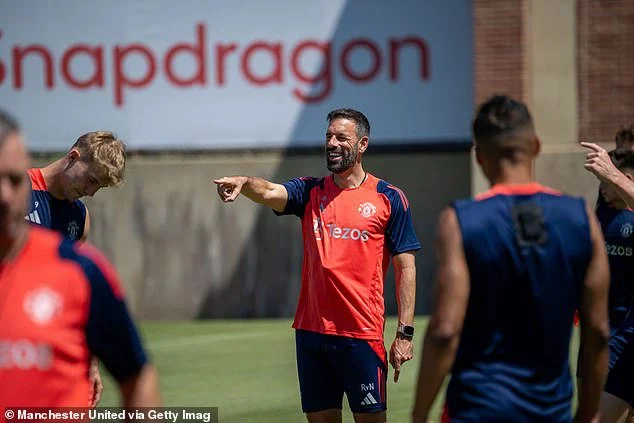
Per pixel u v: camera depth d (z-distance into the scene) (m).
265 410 28.03
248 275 50.00
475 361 12.22
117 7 50.16
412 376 32.69
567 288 12.19
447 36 49.12
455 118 49.19
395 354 19.98
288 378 33.03
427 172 49.44
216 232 50.03
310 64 49.75
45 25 50.34
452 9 49.06
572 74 47.06
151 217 50.16
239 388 31.31
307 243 20.34
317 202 20.39
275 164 49.94
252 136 50.03
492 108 12.56
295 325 20.47
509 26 46.81
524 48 46.72
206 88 50.12
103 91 50.38
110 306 10.28
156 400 10.85
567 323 12.29
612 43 46.84
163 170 50.22
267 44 49.84
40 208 18.33
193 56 50.09
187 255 50.09
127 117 50.34
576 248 12.20
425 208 49.47
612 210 20.08
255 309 50.00
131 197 50.22
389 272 49.12
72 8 50.25
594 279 12.34
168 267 50.16
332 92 49.66
